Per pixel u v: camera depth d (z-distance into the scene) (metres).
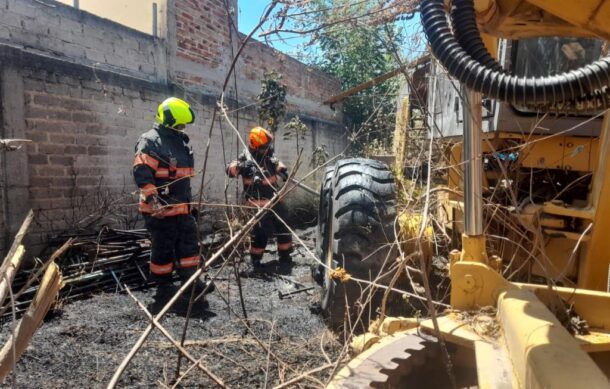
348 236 2.97
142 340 1.72
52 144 5.11
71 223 5.27
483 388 1.24
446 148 3.43
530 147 2.83
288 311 3.86
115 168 5.94
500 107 2.82
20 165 4.76
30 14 4.93
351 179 3.13
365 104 12.02
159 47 6.68
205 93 7.56
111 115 5.85
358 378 1.50
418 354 1.65
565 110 1.34
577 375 0.97
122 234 5.36
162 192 4.01
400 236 3.07
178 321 3.58
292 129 9.05
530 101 1.15
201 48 7.54
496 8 1.57
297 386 2.45
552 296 1.71
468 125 1.76
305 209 9.16
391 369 1.55
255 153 5.44
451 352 1.72
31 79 4.86
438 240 3.82
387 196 3.08
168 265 4.22
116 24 5.99
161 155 3.95
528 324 1.28
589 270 2.23
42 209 4.99
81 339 3.19
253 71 9.04
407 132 4.69
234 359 2.87
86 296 4.14
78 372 2.71
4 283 1.28
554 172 3.07
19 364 2.77
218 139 7.89
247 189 5.37
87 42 5.60
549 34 1.65
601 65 1.08
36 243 4.90
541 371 1.02
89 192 5.55
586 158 2.76
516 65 2.80
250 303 4.10
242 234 2.32
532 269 2.75
